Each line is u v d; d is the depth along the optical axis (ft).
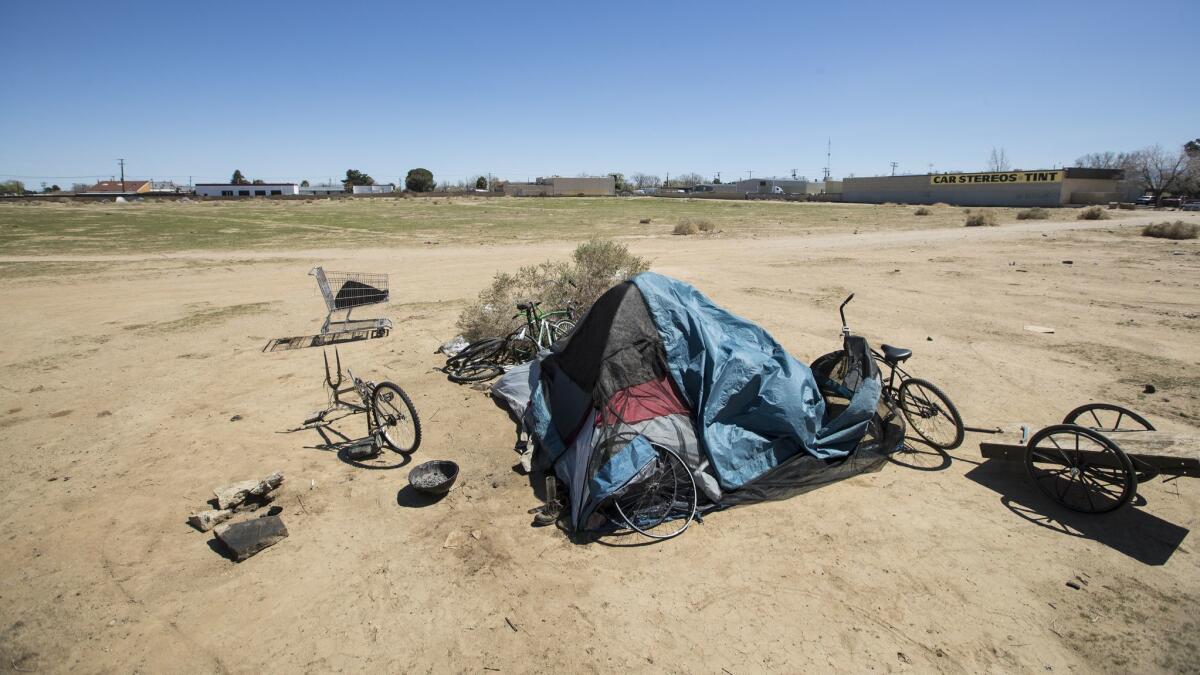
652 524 14.78
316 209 198.90
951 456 18.35
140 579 13.14
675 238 96.07
